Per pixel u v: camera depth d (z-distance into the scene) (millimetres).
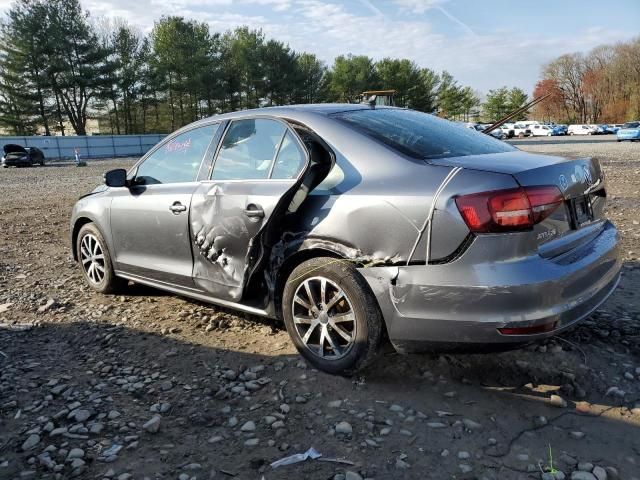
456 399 2961
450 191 2748
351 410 2889
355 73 75688
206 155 4035
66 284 5555
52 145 44000
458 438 2613
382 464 2443
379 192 2967
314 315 3305
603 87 90250
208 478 2402
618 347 3469
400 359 3424
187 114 62688
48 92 55125
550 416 2771
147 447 2648
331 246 3125
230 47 63719
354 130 3303
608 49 91875
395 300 2893
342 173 3205
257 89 63031
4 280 5746
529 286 2613
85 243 5191
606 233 3348
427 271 2787
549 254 2783
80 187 16953
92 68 54906
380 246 2936
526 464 2408
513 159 3035
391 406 2910
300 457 2516
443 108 95312
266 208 3369
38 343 4016
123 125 62625
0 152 41375
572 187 2959
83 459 2562
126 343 3938
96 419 2908
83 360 3689
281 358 3559
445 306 2752
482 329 2688
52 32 52812
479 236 2662
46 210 11445
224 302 3869
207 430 2783
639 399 2891
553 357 3338
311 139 3365
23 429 2832
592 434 2609
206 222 3787
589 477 2297
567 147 31594
